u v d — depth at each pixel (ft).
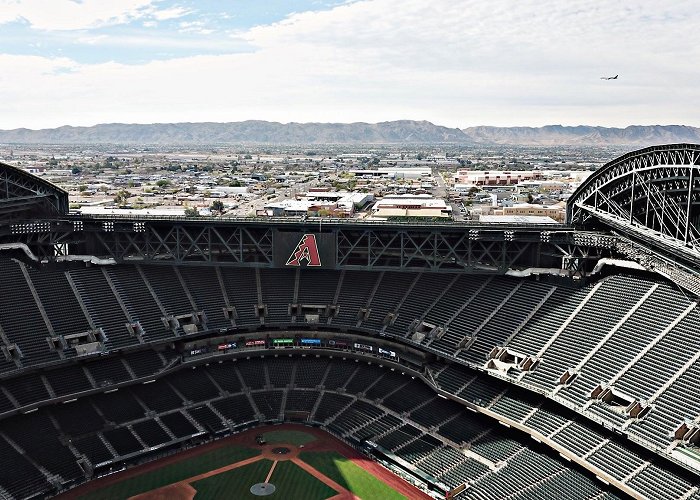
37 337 242.58
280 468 233.55
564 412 215.72
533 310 258.37
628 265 240.32
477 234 274.57
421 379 271.90
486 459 222.69
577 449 198.18
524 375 226.58
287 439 257.75
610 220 245.24
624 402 197.06
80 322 257.34
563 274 272.51
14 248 281.33
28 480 210.38
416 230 282.77
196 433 252.83
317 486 220.84
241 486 220.23
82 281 278.46
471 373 254.88
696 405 180.04
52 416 239.30
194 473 228.84
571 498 191.31
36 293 262.26
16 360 230.07
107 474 225.97
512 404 230.07
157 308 280.51
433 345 262.47
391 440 246.88
